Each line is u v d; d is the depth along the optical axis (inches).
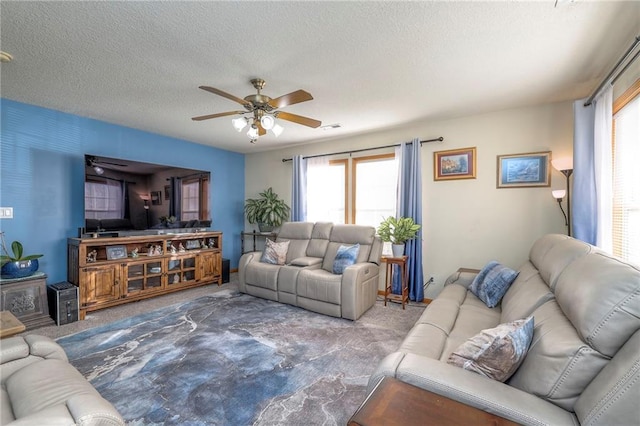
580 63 88.4
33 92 112.2
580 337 40.3
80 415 36.8
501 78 99.1
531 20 68.1
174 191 170.4
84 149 142.9
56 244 135.0
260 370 85.2
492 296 93.6
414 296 148.2
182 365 87.4
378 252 147.5
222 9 64.6
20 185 124.8
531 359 44.7
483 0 61.6
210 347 98.8
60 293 117.8
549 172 124.0
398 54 83.6
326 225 167.3
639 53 67.4
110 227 143.1
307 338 106.4
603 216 90.6
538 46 79.0
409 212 149.7
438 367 44.3
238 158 226.4
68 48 80.6
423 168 152.9
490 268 104.9
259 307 139.8
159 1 61.8
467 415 34.6
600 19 67.6
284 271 145.0
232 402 71.2
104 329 113.2
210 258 178.5
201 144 198.4
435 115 138.7
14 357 54.5
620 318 36.4
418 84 104.0
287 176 209.0
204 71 94.1
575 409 36.9
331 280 129.0
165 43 78.1
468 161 140.5
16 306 111.3
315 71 94.0
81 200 142.5
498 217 134.6
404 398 37.3
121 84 104.3
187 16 66.9
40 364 53.1
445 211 147.0
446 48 80.4
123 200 148.2
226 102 121.6
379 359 91.8
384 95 114.0
